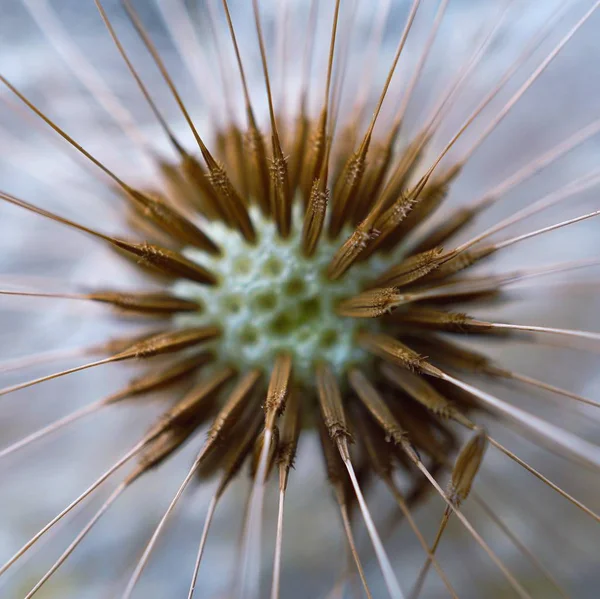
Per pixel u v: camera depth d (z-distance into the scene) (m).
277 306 0.06
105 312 0.07
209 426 0.06
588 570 0.07
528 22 0.08
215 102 0.08
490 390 0.07
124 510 0.08
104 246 0.07
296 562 0.07
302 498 0.08
